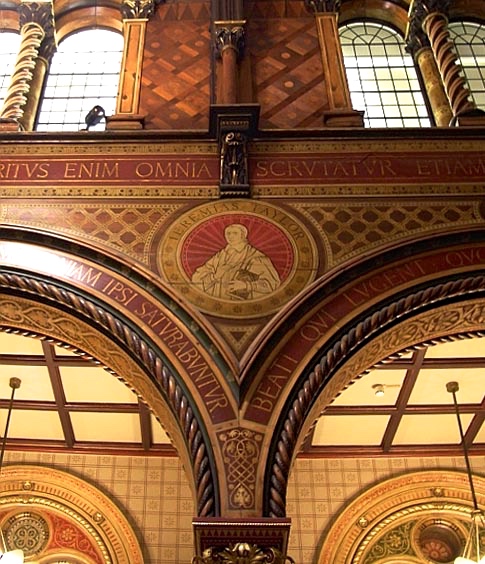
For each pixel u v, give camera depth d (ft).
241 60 32.01
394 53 35.35
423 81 33.58
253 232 25.32
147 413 34.06
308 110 30.68
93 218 25.45
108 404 33.81
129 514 35.09
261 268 24.39
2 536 32.96
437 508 35.83
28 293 23.49
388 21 36.40
